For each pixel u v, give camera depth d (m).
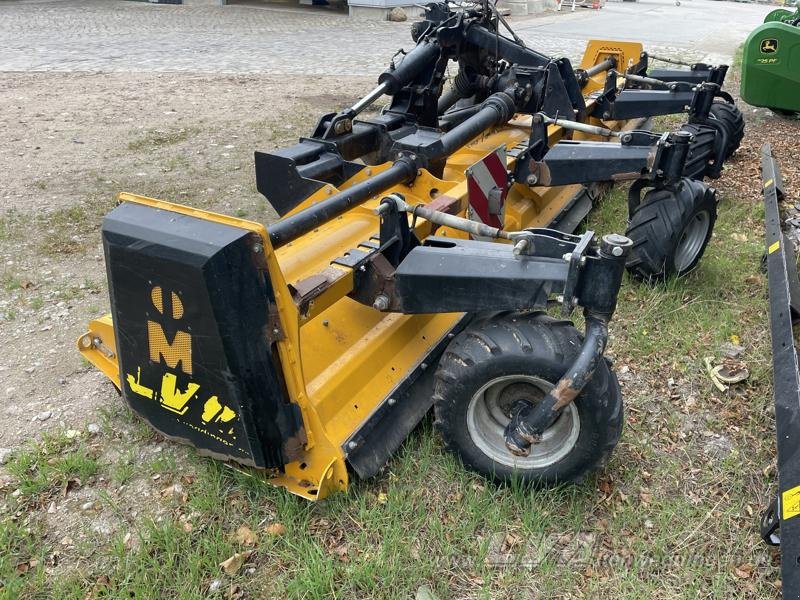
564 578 2.52
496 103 4.80
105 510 2.83
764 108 9.81
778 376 2.99
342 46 14.39
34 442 3.20
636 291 4.43
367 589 2.46
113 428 3.29
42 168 6.78
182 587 2.45
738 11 29.81
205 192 6.21
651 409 3.44
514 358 2.59
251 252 2.26
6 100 9.34
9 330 4.13
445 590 2.46
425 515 2.73
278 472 2.78
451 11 5.32
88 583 2.51
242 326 2.33
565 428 2.76
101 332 3.09
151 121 8.43
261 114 8.75
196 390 2.56
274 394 2.49
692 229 4.50
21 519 2.79
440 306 2.79
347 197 3.14
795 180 6.68
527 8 23.75
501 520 2.71
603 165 4.17
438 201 3.58
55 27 16.30
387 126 4.64
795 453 2.50
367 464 2.80
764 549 2.63
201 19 18.22
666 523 2.72
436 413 2.84
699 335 4.03
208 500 2.78
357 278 2.91
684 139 3.95
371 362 2.99
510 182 4.26
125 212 2.50
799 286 4.03
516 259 2.63
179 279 2.33
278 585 2.47
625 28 19.48
